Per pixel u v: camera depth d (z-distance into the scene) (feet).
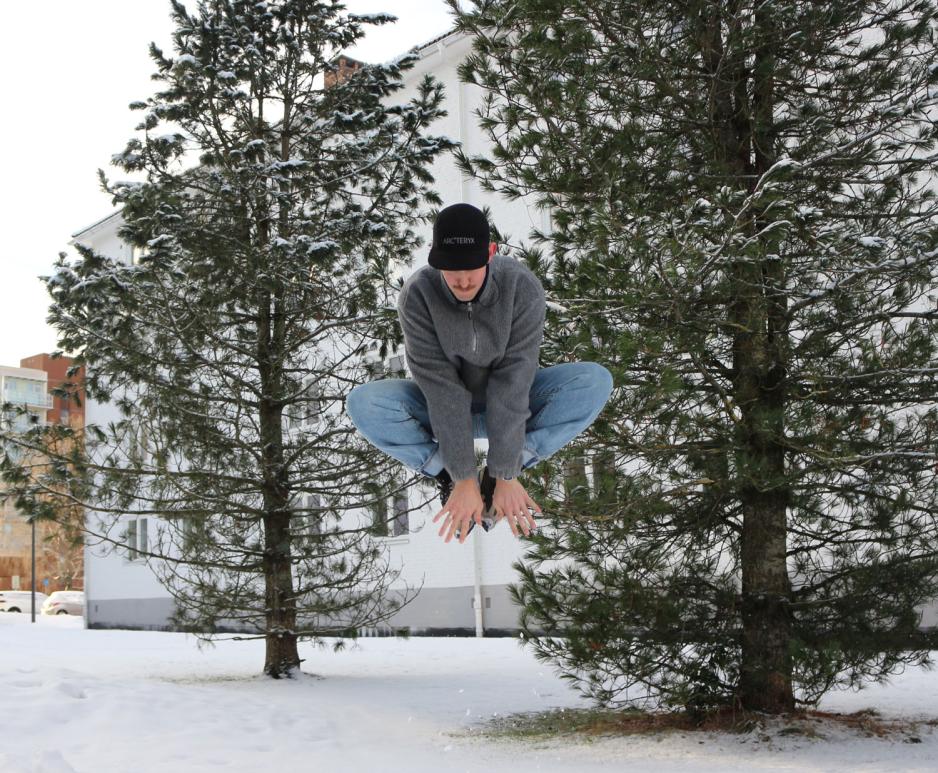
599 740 25.20
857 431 24.77
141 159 39.68
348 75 49.57
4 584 229.86
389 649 56.08
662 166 26.17
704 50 26.58
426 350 8.79
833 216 24.99
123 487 40.78
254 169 39.99
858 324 24.90
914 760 21.61
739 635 25.59
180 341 40.32
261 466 41.37
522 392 8.75
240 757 22.58
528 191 26.86
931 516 25.21
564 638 26.22
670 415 25.14
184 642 70.49
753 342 25.39
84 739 23.68
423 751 24.23
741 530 27.17
